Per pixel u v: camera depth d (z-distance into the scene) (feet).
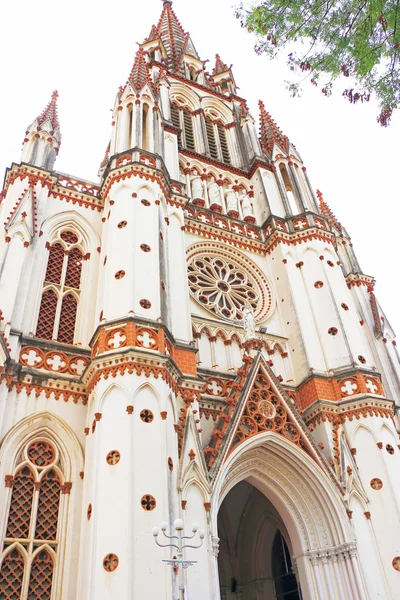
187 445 59.62
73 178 87.10
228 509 87.92
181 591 44.91
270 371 73.31
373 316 102.78
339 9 42.39
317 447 69.00
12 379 58.80
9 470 54.60
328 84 45.09
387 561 62.23
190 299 85.10
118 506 49.98
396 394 91.04
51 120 92.53
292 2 42.42
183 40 163.63
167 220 84.79
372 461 69.72
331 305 86.84
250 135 126.72
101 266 75.15
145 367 59.93
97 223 83.35
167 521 50.72
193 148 120.26
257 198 112.06
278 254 96.68
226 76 152.15
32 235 71.77
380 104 43.83
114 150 90.58
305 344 82.84
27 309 67.15
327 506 66.08
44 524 53.83
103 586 45.98
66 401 61.26
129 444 53.42
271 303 91.76
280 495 69.10
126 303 65.82
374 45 42.45
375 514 65.72
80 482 56.70
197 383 67.36
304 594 63.93
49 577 51.11
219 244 96.32
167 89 122.01
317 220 102.22
